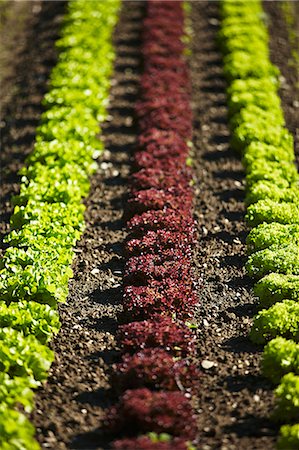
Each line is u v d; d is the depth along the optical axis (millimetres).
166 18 22094
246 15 22500
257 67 19156
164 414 8938
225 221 14125
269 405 9672
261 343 10797
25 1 25078
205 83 19500
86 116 16844
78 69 18922
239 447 8984
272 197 13891
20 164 16234
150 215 13336
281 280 11477
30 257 11734
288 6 24125
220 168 15930
